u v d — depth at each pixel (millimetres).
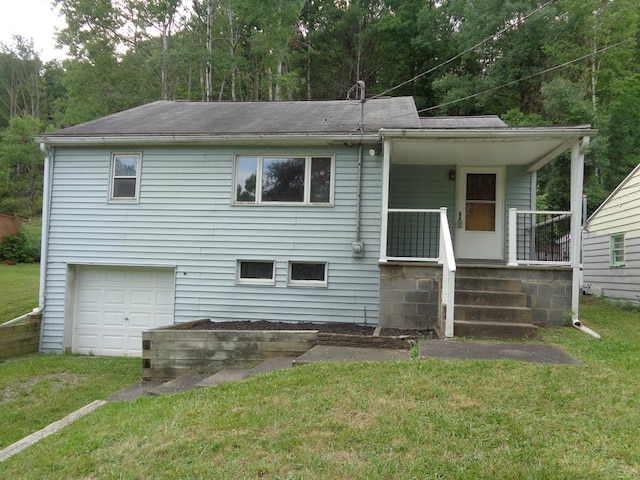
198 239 8633
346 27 28578
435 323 6809
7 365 7656
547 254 8680
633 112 20156
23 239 22828
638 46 21000
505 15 20766
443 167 9117
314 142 8219
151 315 8914
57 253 9016
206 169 8656
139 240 8781
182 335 6312
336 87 28609
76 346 9055
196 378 5688
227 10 24609
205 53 23047
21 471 3021
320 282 8320
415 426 3088
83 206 8969
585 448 2752
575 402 3400
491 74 21625
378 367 4367
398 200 9180
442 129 6855
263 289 8422
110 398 5152
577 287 6648
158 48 24219
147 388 5719
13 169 37344
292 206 8391
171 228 8711
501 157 8250
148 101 24969
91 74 24188
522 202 8906
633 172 11672
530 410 3283
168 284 8906
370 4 28344
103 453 3096
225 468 2707
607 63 20109
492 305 6176
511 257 6859
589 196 18781
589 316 9117
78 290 9148
